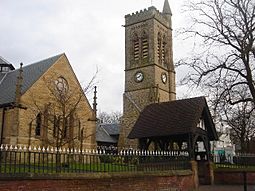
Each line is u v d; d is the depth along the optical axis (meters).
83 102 38.66
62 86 36.94
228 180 26.91
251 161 32.72
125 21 59.78
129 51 57.97
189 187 22.42
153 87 53.06
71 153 15.48
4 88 37.59
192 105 26.42
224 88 17.58
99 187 15.56
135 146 48.72
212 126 27.48
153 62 54.44
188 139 24.59
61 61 37.44
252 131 41.47
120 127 55.91
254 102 17.09
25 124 32.53
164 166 20.84
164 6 62.22
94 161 16.78
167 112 27.20
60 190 14.07
